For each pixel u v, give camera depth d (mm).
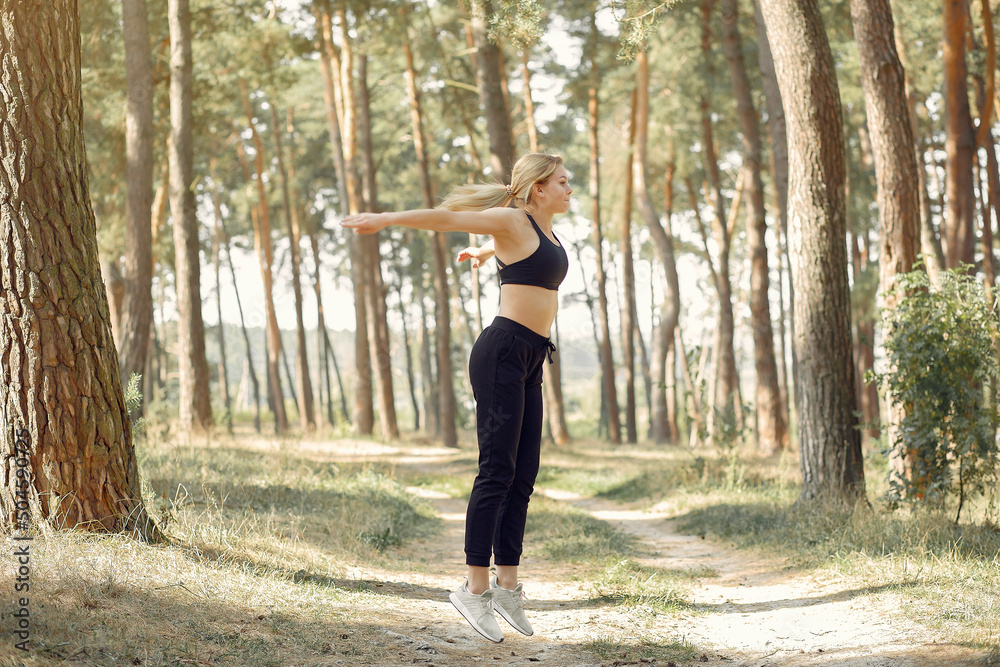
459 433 37344
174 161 15023
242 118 26938
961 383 6168
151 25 15961
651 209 23297
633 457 18328
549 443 22719
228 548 4484
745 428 11008
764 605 4605
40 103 3920
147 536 4141
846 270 7695
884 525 5988
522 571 5762
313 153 31094
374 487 8953
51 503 3836
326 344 35188
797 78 7641
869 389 19703
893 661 3168
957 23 12203
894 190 7789
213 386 50000
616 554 6172
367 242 24547
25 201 3865
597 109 25266
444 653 3340
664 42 20406
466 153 27109
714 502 9180
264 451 12086
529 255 3105
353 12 18797
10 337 3838
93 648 2770
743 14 19406
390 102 27016
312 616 3586
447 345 22656
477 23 14984
